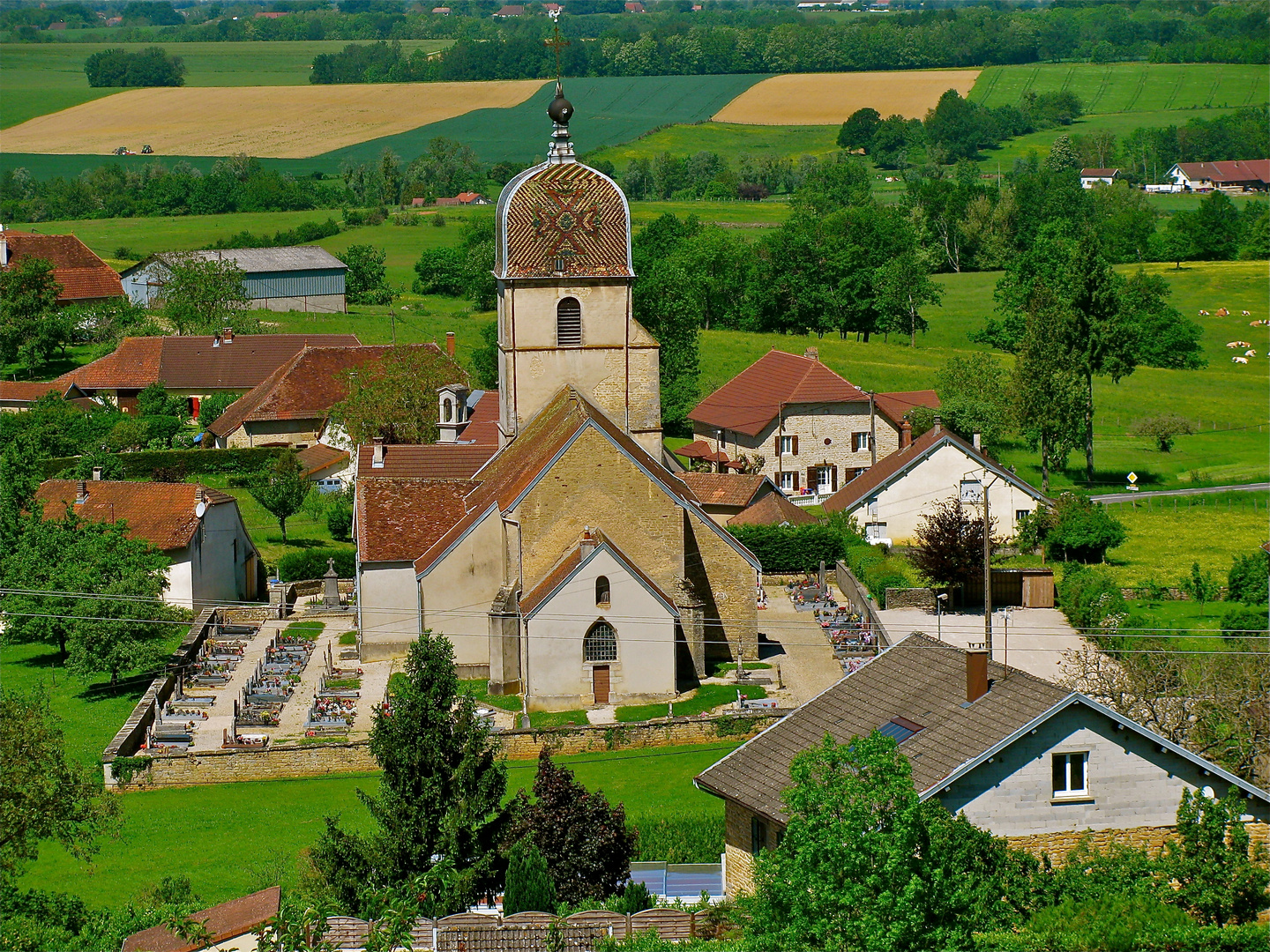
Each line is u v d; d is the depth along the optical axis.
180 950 40.75
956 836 36.72
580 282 78.00
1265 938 35.91
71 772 48.19
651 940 39.91
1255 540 106.88
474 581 75.00
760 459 117.38
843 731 44.94
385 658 77.19
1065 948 35.59
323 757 63.59
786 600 87.31
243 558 92.88
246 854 53.72
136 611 72.81
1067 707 41.03
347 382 116.00
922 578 88.69
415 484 79.75
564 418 74.88
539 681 69.31
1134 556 102.19
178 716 68.50
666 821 50.94
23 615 74.56
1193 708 55.31
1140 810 41.78
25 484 85.38
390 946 34.84
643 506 72.75
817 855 35.03
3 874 45.12
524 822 45.72
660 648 70.00
